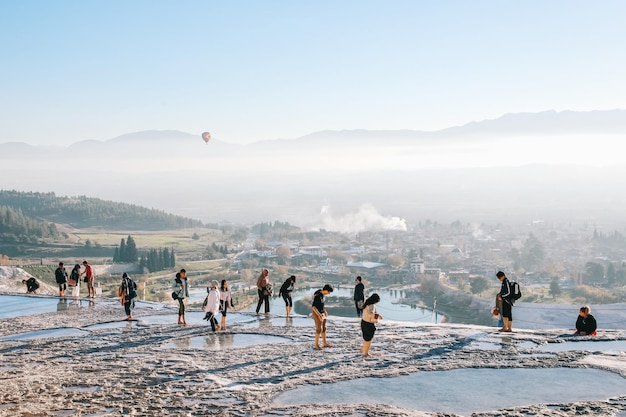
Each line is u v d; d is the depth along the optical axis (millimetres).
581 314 23562
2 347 23859
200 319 30953
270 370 18328
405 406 14031
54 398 15016
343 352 21094
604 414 13023
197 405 14281
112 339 25172
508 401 14336
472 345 21594
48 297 42062
